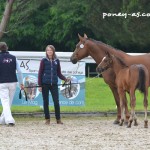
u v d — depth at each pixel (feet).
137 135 46.21
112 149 38.17
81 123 57.31
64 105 65.05
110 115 65.72
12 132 48.70
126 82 52.90
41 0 74.54
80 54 57.88
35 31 156.56
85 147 39.17
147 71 52.54
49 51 55.42
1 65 53.62
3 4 144.87
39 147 39.34
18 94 63.93
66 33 152.05
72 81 65.00
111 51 56.80
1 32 66.90
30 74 64.13
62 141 42.52
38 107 70.74
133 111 52.60
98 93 87.10
